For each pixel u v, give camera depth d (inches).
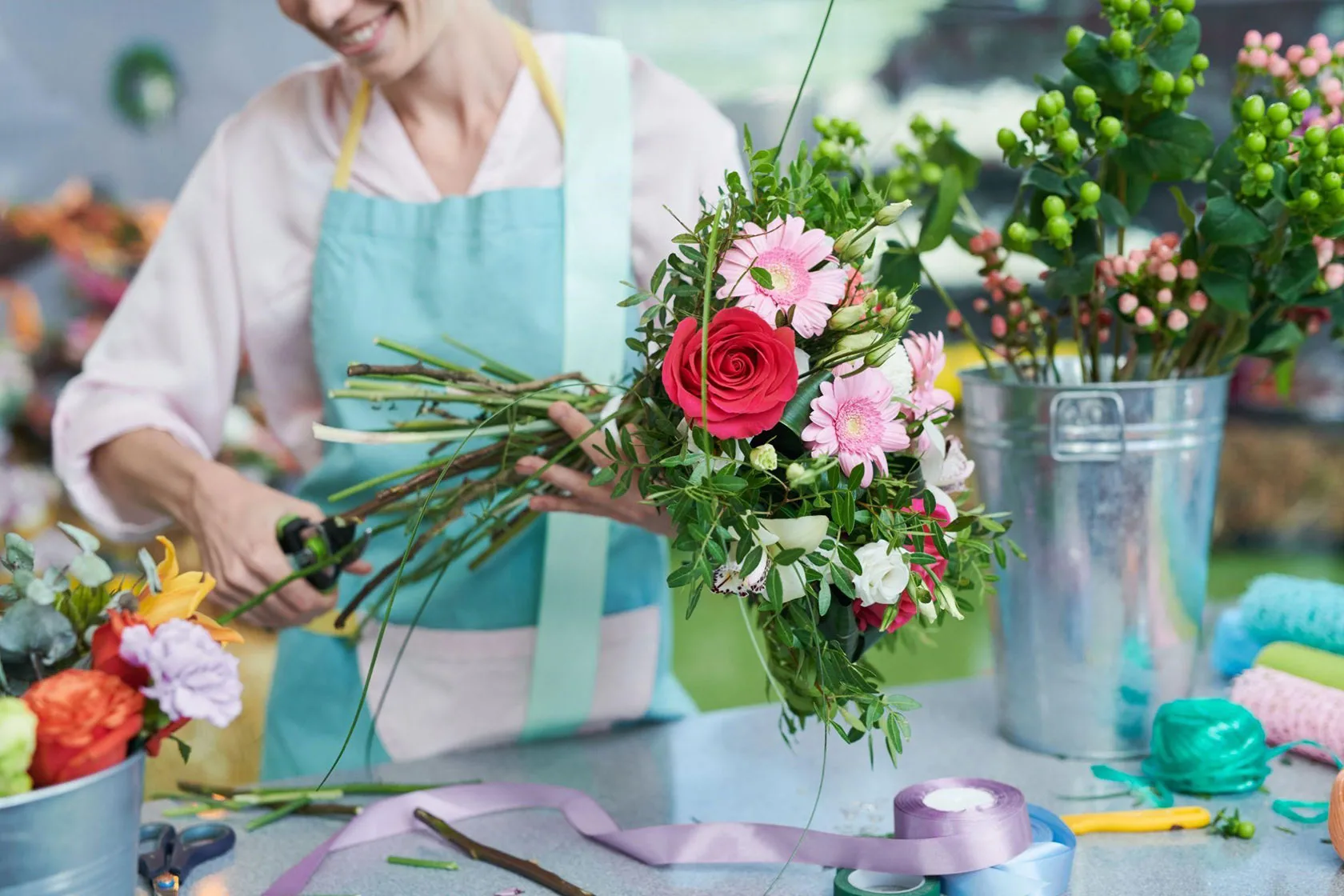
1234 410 163.9
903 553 33.0
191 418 56.2
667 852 37.6
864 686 33.6
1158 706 44.5
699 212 53.2
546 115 54.2
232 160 55.5
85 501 54.9
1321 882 35.0
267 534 47.3
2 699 26.7
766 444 32.2
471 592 53.5
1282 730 44.2
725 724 51.8
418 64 52.8
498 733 53.8
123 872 29.1
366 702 54.8
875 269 46.0
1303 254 41.7
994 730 48.5
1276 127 39.4
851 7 143.4
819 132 47.7
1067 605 43.5
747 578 31.7
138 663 27.3
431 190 54.3
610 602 53.7
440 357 52.9
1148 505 42.5
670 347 32.4
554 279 52.6
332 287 53.3
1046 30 146.8
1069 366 47.5
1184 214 42.8
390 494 46.0
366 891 36.6
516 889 36.5
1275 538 162.4
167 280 55.7
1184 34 41.3
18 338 113.4
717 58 142.9
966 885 33.8
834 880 34.7
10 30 118.8
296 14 47.5
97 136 123.8
